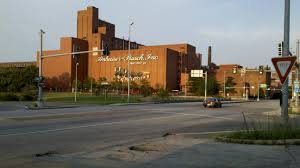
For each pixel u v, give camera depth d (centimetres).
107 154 1140
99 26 17738
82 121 2364
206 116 3192
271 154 1088
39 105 4397
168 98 7794
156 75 15662
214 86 12825
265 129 1504
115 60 16725
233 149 1188
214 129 2047
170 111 3822
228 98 11662
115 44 18138
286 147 1205
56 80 16862
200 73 8962
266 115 3419
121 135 1702
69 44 16612
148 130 1956
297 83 4194
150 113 3406
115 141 1481
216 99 5212
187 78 15238
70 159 1048
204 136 1658
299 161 987
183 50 17388
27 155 1106
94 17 17438
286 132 1331
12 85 13462
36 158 1056
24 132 1708
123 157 1084
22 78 13538
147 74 15825
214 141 1403
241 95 15062
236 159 1024
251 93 15212
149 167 935
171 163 985
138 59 16125
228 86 14100
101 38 17025
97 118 2638
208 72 16412
